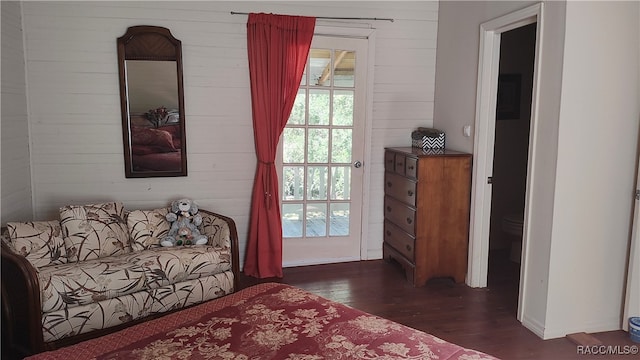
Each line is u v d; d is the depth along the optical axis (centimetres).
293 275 430
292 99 423
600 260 316
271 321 195
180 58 400
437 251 403
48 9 374
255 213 426
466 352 172
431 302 371
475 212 396
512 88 480
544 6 309
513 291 395
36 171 387
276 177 425
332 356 166
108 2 386
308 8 429
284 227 451
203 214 387
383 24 448
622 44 300
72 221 333
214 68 414
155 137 404
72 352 178
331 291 392
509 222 451
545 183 311
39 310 266
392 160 439
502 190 493
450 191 398
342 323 193
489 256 485
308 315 201
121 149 402
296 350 170
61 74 383
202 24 407
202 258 336
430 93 467
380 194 471
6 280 282
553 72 302
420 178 390
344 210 463
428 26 458
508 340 310
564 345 304
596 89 300
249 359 164
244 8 414
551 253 307
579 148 302
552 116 304
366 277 425
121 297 300
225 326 190
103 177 401
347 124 452
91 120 393
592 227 312
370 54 446
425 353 170
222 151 425
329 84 443
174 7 400
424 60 461
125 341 188
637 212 309
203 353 169
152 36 393
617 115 305
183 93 407
